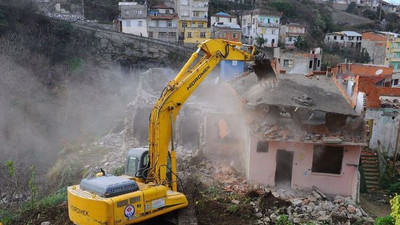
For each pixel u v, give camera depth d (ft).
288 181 62.69
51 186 82.28
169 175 43.45
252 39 244.83
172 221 42.11
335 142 57.11
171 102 42.42
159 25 220.64
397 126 86.99
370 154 82.84
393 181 77.66
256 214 50.49
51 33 171.22
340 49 258.98
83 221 35.12
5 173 85.76
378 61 226.79
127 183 36.37
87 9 234.79
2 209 62.59
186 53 198.39
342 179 60.34
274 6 287.69
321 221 50.78
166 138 42.29
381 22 331.57
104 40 186.39
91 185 36.29
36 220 50.37
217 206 51.42
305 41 241.35
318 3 359.66
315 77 77.56
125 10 216.54
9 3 167.43
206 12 235.20
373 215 59.67
